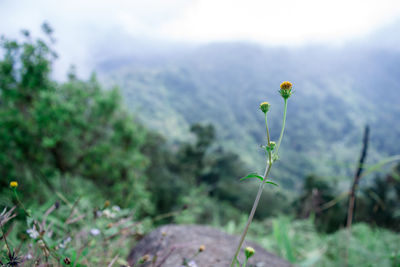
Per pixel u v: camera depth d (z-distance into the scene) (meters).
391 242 2.18
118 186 5.65
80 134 6.11
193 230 1.71
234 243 1.67
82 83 6.32
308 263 2.15
